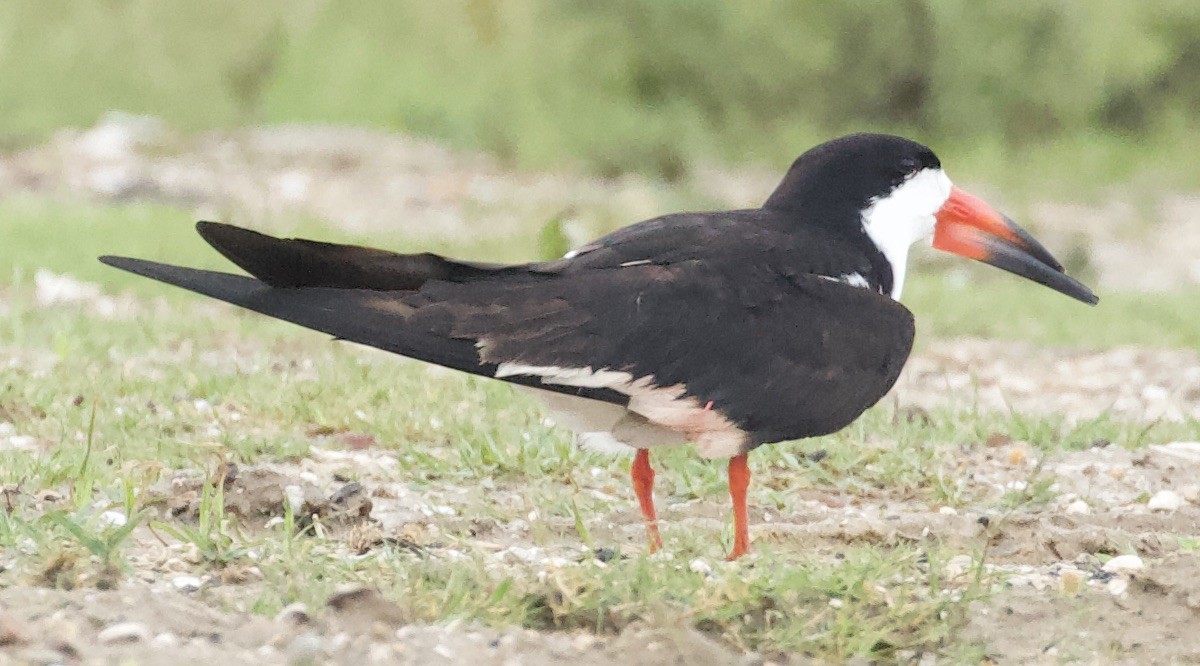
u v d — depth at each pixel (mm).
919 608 7754
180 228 21750
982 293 21938
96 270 18578
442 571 8016
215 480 9492
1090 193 33344
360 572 8094
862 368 9062
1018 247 10219
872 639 7469
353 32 36844
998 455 12383
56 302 17219
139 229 21344
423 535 9203
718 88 35719
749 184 32688
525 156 32938
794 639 7453
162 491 9758
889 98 36656
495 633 7293
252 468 9898
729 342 8609
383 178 30031
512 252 23016
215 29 34781
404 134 34531
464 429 11766
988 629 7953
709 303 8625
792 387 8773
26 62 33875
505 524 9875
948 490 11133
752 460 11578
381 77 36156
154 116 33812
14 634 6566
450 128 34656
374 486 10516
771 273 8922
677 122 34219
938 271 24672
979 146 36062
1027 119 36750
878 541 9719
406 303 8156
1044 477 11695
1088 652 7773
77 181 27391
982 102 36344
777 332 8750
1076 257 25859
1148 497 11164
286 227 23875
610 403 8734
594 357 8336
